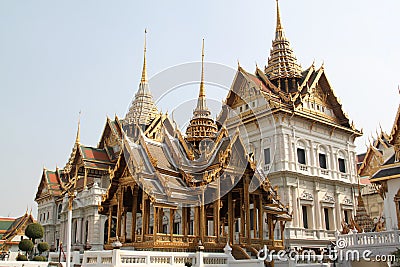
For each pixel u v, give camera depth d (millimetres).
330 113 58000
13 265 23781
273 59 60094
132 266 17328
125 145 21922
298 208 47531
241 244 23062
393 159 35906
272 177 48188
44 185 81688
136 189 22109
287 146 49188
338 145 56156
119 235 22266
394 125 35938
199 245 20250
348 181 55406
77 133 68688
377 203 59688
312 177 50281
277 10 64438
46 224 75500
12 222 96312
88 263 18359
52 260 25641
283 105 50562
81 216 59000
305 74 58531
